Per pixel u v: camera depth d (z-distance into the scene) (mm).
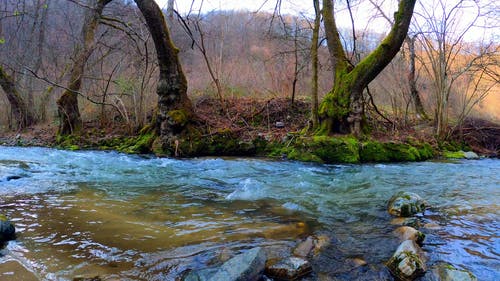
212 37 12953
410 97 11312
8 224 3160
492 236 3422
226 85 12609
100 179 5973
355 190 5449
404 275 2592
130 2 12180
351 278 2609
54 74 13938
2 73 12781
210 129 9742
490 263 2848
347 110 8836
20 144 11297
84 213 3965
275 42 13445
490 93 12344
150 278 2527
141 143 9500
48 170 6621
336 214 4172
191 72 13406
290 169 7332
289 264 2641
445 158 9281
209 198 4844
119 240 3203
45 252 2891
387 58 8492
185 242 3195
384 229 3641
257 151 9375
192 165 7680
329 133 8922
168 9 11141
